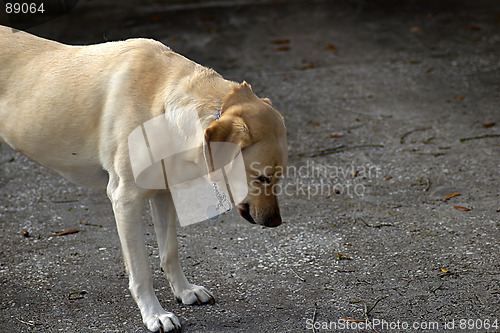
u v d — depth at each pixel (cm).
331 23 1022
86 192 564
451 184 552
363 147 630
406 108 716
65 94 370
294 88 780
